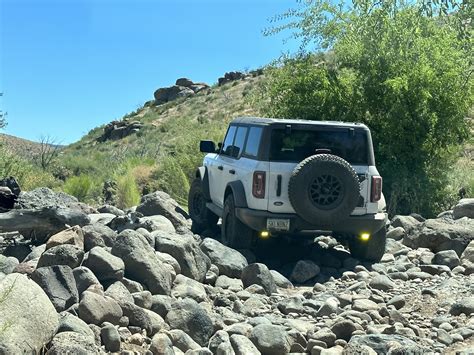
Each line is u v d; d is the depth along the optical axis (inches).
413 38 679.7
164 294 283.3
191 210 494.0
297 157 377.7
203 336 246.7
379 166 657.0
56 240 303.3
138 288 273.3
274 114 716.0
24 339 184.1
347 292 323.6
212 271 337.4
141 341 225.8
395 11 685.9
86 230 322.3
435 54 673.0
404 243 443.5
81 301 229.3
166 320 249.8
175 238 334.3
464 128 676.7
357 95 680.4
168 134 2172.7
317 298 314.0
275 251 420.8
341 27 710.5
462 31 351.3
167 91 3129.9
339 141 384.2
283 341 237.6
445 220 453.1
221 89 2854.3
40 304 199.5
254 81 2760.8
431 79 653.9
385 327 265.4
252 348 228.7
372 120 683.4
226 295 307.9
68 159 1293.1
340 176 362.3
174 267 313.1
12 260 303.6
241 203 379.9
